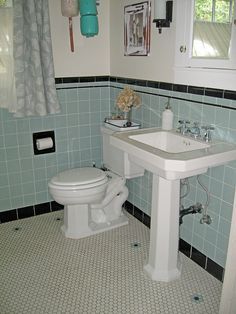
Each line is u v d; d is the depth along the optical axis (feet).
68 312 5.56
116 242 7.66
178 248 6.84
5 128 7.88
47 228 8.29
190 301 5.82
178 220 6.08
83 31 7.52
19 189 8.51
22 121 8.03
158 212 5.93
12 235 7.94
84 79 8.56
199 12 5.76
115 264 6.84
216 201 6.09
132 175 7.76
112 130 7.86
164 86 6.89
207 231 6.45
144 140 6.50
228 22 5.27
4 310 5.58
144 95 7.59
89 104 8.82
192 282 6.30
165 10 6.25
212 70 5.64
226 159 5.20
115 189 8.15
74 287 6.15
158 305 5.73
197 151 5.20
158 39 6.82
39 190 8.79
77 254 7.19
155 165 5.11
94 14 7.40
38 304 5.73
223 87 5.50
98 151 9.34
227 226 5.95
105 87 8.94
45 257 7.07
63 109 8.48
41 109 7.49
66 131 8.70
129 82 8.04
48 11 7.22
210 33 5.61
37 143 8.26
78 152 9.04
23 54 7.02
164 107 7.00
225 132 5.63
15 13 6.72
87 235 7.89
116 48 8.36
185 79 6.30
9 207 8.51
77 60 8.36
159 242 6.14
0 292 6.01
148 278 6.40
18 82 7.11
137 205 8.66
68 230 7.87
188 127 6.37
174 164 4.79
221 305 4.80
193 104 6.20
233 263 4.42
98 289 6.10
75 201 7.25
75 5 7.40
